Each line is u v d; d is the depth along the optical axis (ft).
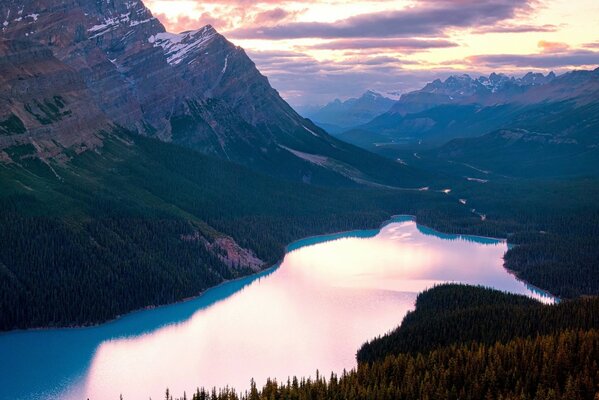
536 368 641.81
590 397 602.85
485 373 638.94
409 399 623.36
